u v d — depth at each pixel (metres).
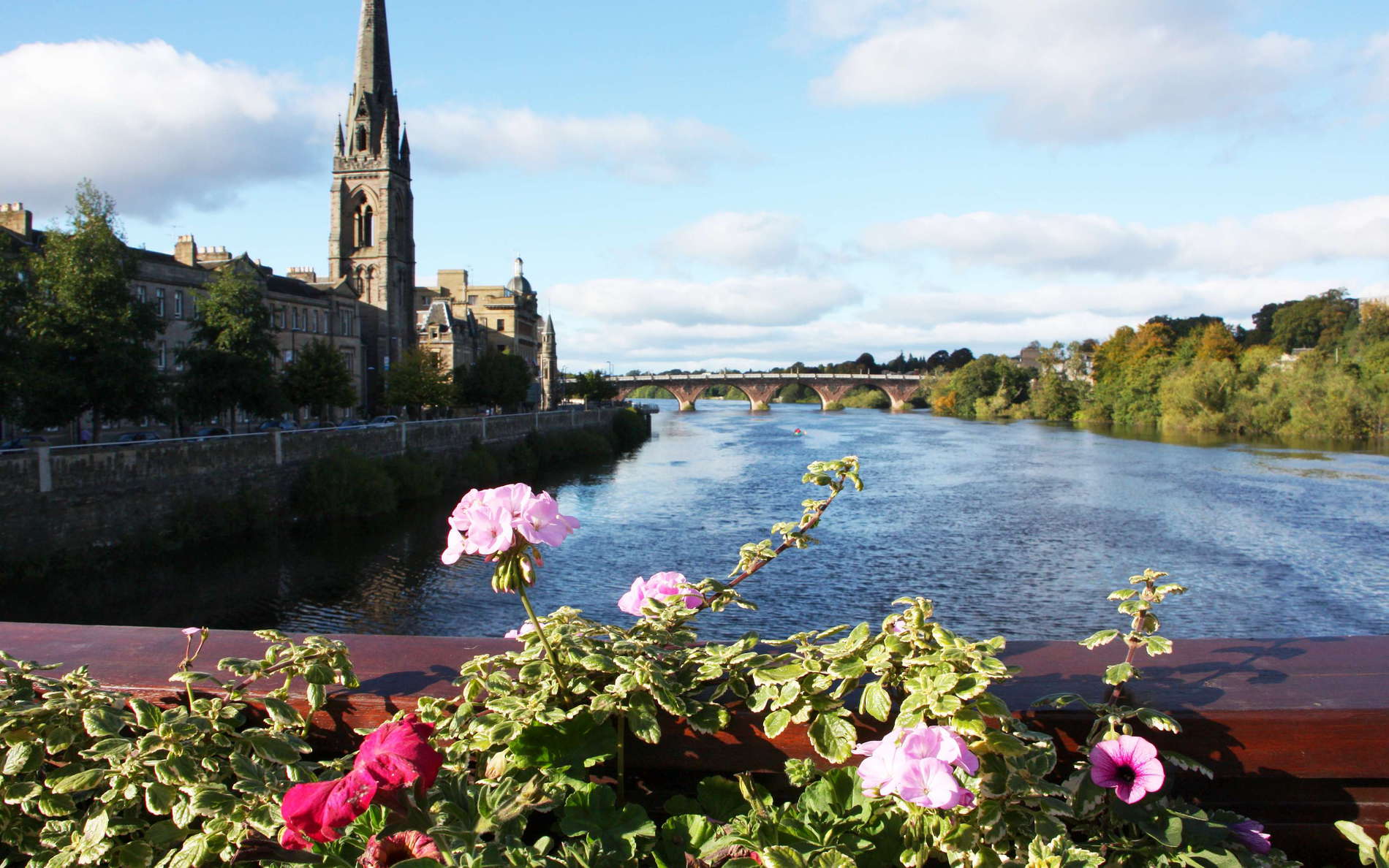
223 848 2.19
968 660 2.17
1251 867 2.19
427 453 56.38
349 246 97.19
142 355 35.81
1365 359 90.94
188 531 36.88
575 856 2.18
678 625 2.96
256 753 2.40
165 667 2.95
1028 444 85.75
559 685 2.48
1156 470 60.62
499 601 28.91
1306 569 30.17
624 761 2.62
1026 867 2.03
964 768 2.04
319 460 45.47
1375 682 2.56
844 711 2.39
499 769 2.41
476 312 136.75
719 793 2.54
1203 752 2.42
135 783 2.34
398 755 1.83
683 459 77.56
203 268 65.38
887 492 49.78
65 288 33.94
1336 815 2.45
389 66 99.19
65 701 2.59
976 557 32.59
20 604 28.27
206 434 55.34
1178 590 2.39
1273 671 2.67
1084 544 34.62
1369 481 53.38
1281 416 94.31
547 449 73.56
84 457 32.56
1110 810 2.24
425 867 1.85
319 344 57.50
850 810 2.32
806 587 28.27
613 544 36.19
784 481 58.16
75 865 2.36
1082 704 2.41
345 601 29.30
